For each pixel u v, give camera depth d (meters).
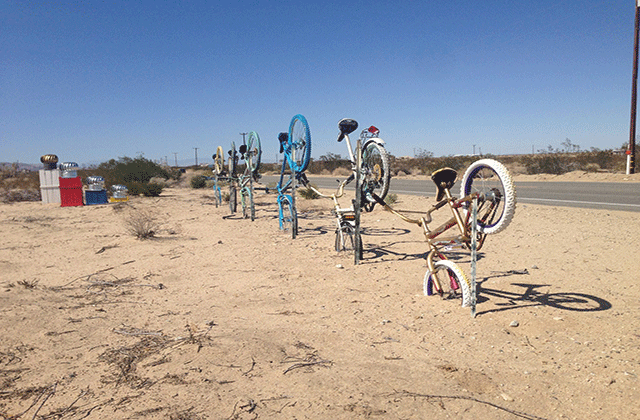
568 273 5.59
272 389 2.85
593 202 13.45
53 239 9.69
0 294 5.24
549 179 25.50
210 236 9.62
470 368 3.11
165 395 2.80
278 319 4.27
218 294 5.25
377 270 6.16
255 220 12.27
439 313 4.29
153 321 4.30
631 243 7.17
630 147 25.02
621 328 3.69
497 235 8.55
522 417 2.48
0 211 15.73
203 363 3.27
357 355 3.38
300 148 8.71
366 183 6.59
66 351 3.58
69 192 17.11
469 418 2.48
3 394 2.88
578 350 3.32
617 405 2.56
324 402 2.67
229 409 2.61
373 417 2.50
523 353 3.33
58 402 2.76
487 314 4.19
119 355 3.47
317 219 12.35
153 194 21.92
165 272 6.45
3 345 3.72
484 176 4.39
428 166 44.62
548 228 9.05
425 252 7.29
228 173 15.26
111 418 2.54
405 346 3.54
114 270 6.67
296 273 6.14
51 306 4.81
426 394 2.75
